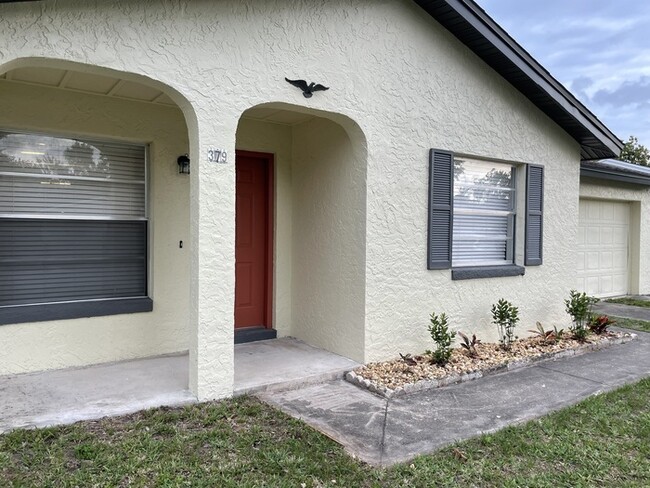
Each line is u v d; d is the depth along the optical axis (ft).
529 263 22.21
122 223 17.33
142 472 9.69
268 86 14.48
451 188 19.20
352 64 16.31
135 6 12.32
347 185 17.54
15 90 14.82
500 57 19.65
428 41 18.43
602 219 35.65
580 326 22.39
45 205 15.96
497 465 10.71
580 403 14.47
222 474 9.79
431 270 18.78
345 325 17.70
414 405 14.26
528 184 22.13
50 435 11.00
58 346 15.74
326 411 13.58
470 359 18.17
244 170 20.26
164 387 14.25
